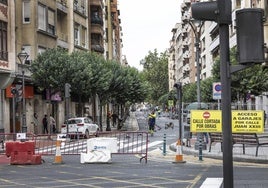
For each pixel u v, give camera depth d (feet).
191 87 255.29
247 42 16.75
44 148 68.90
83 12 187.32
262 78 131.54
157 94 506.89
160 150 75.20
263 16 17.17
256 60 16.66
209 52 262.47
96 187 37.88
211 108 72.02
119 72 167.43
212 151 65.51
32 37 132.46
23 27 132.87
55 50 130.52
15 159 56.44
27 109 130.00
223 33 17.29
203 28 276.21
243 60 16.78
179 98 66.23
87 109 190.80
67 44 164.25
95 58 146.30
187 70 376.89
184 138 79.20
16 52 128.36
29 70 127.65
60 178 43.60
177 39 482.69
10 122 121.29
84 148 68.54
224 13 17.10
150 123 123.85
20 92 106.11
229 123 17.10
